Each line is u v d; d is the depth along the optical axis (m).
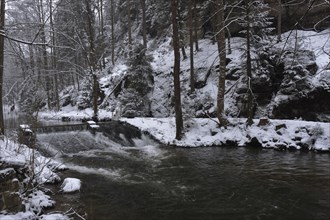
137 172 12.15
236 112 21.50
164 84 28.36
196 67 26.48
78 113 28.23
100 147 17.16
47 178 9.52
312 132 15.13
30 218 6.77
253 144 16.16
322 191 9.38
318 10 22.59
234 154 14.79
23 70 8.90
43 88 8.91
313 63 19.83
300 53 19.95
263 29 20.69
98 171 12.34
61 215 7.39
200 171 12.10
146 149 16.64
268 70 21.03
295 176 10.98
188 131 18.19
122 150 16.45
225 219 7.70
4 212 6.58
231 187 10.08
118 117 23.09
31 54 9.05
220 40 16.98
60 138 16.83
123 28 44.09
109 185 10.48
